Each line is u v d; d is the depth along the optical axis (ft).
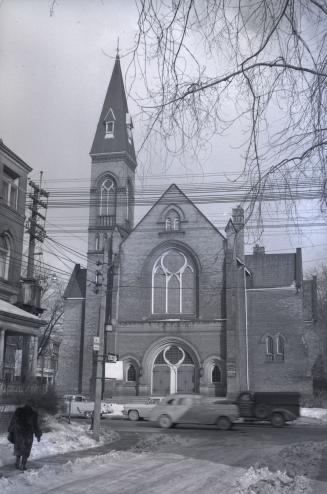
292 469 45.21
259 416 106.83
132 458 52.90
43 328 224.53
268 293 163.84
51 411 78.33
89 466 46.37
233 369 148.56
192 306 160.25
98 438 67.21
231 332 151.23
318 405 152.97
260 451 60.03
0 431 65.26
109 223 179.22
